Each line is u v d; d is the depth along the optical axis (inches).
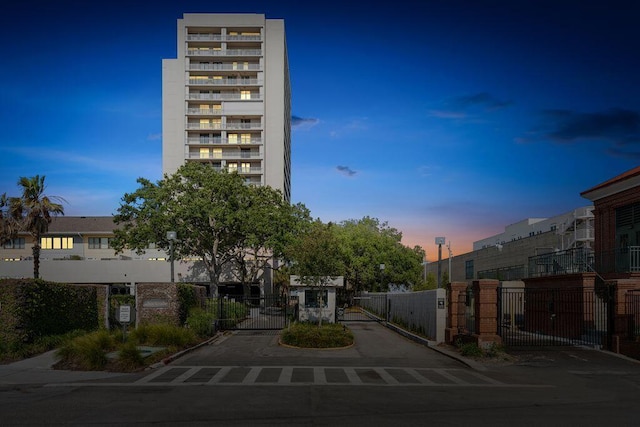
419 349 889.5
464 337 832.9
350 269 2402.8
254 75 3415.4
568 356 754.8
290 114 4315.9
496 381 578.2
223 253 2164.1
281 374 604.4
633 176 1002.7
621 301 800.3
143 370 614.2
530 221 2603.3
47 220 1795.0
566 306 975.0
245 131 3358.8
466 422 373.4
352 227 2652.6
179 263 2375.7
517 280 1323.8
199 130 3336.6
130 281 2348.7
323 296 1370.6
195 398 451.2
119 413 388.2
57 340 732.7
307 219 2060.8
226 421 367.2
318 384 540.4
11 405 414.3
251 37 3388.3
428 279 2657.5
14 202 1759.4
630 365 693.9
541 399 471.5
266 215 1909.4
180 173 1945.1
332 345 883.4
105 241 2780.5
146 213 1908.2
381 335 1150.3
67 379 541.6
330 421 371.9
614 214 1102.4
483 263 2256.4
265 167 3321.9
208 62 3425.2
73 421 362.0
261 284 2704.2
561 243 1627.7
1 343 661.3
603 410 422.3
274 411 402.6
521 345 832.3
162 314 980.6
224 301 1309.1
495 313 795.4
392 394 488.4
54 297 773.9
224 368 645.3
